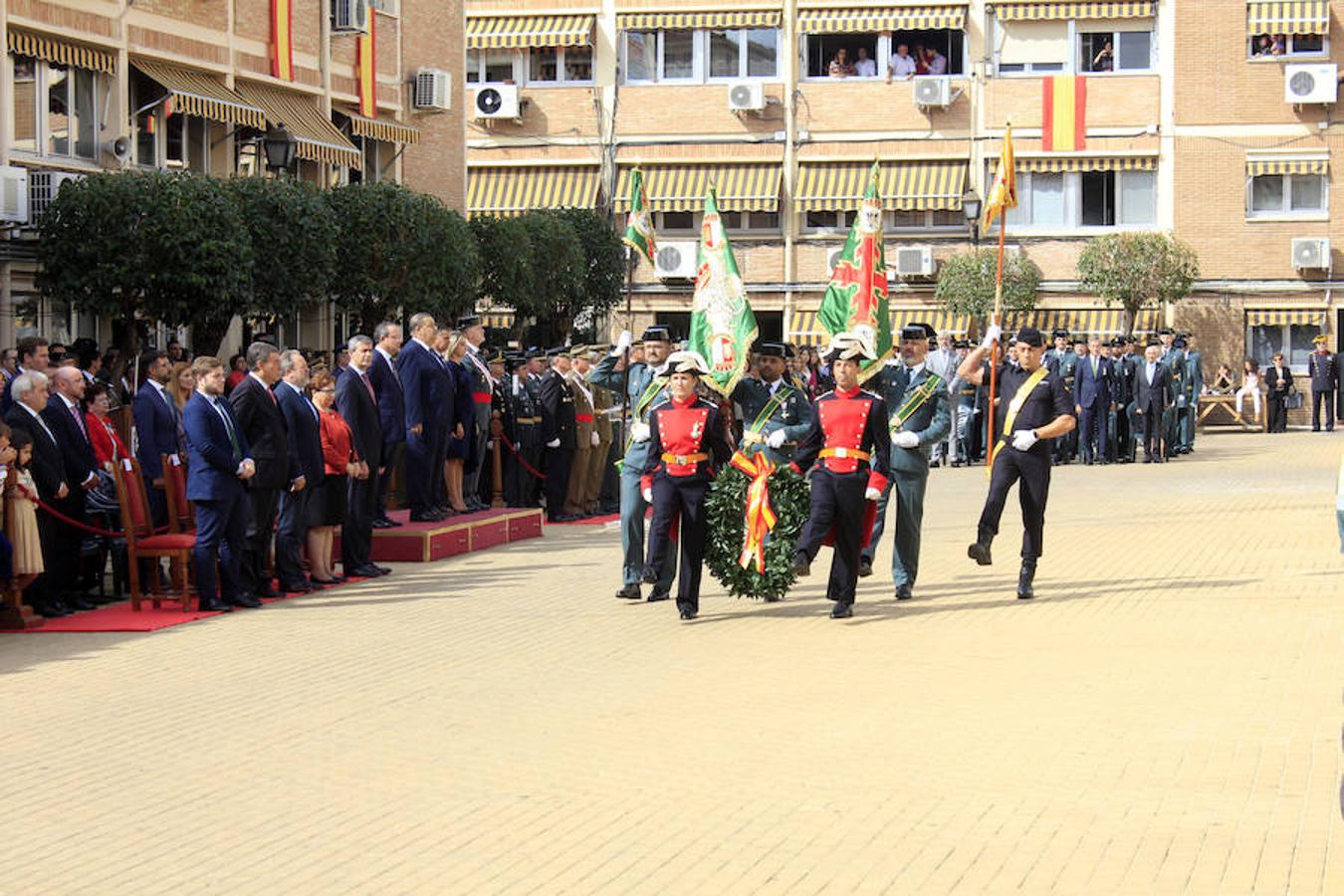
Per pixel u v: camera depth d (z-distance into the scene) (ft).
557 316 123.03
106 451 53.52
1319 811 27.30
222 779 31.14
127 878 25.70
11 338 74.79
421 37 112.57
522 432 74.33
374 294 84.74
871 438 47.70
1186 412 116.47
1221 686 37.06
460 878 25.29
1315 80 141.38
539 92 151.53
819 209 148.05
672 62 150.92
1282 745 31.63
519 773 31.14
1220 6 144.05
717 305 56.85
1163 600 49.37
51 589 49.34
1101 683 37.68
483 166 152.15
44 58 76.74
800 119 148.66
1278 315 144.77
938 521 72.90
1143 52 146.00
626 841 26.86
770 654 42.16
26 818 28.89
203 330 74.90
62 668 41.75
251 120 88.07
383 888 24.94
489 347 97.66
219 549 50.29
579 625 46.93
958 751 31.94
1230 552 60.34
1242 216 144.87
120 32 81.25
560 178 151.43
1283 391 139.03
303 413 53.26
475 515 66.23
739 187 148.56
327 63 98.63
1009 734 33.14
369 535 57.41
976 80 146.30
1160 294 138.62
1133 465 107.45
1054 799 28.53
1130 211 146.51
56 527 49.47
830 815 27.99
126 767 32.14
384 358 61.77
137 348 76.69
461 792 29.89
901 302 148.36
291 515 53.21
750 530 47.75
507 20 150.92
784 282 149.89
